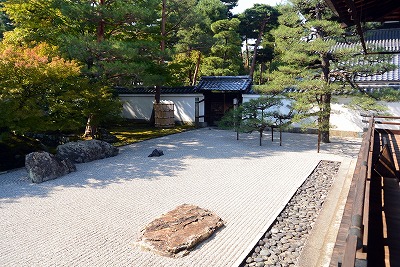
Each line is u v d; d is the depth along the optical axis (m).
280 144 14.25
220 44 22.50
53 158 9.41
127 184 8.57
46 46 12.13
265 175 9.43
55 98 10.91
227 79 20.30
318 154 12.32
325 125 12.56
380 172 6.86
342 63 13.81
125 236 5.58
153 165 10.59
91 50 12.51
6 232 5.72
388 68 12.31
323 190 8.17
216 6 27.00
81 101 12.38
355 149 13.31
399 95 12.16
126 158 11.60
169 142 14.94
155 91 21.03
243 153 12.52
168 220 5.91
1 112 9.48
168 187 8.32
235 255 4.94
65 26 15.08
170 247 4.98
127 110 23.05
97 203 7.18
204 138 16.09
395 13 6.26
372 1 5.45
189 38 21.12
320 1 13.05
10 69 9.62
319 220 6.21
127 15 13.57
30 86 10.35
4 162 10.52
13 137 12.20
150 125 20.62
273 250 5.13
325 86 12.01
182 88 21.53
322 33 13.30
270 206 7.01
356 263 1.75
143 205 7.07
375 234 4.16
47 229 5.85
